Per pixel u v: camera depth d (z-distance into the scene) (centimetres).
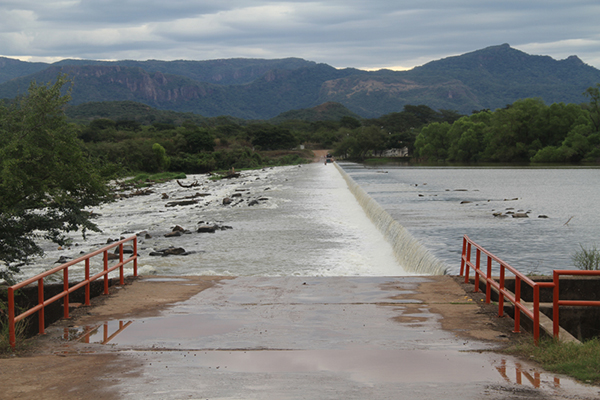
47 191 1622
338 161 16062
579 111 12281
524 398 530
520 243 1939
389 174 7294
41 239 2666
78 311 1015
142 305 1068
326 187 5731
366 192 4028
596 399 526
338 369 646
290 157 15925
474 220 2520
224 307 1048
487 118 15300
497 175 6850
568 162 11306
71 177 1677
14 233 1669
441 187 4741
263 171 10394
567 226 2345
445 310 1002
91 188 1761
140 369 647
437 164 12050
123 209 4003
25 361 689
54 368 654
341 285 1270
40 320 858
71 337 832
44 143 1670
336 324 906
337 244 2425
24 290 1430
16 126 1677
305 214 3450
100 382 595
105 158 1925
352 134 19275
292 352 730
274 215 3403
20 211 1591
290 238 2575
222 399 533
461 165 11094
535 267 1552
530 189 4497
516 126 12481
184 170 11800
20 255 1711
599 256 1559
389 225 2550
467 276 1263
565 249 1828
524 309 779
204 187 6262
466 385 576
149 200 4722
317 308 1034
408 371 634
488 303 1046
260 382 592
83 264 2081
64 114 1734
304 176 8050
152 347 768
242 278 1378
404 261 2022
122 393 556
